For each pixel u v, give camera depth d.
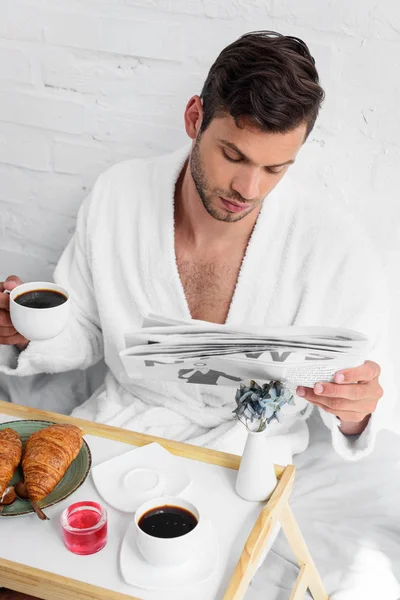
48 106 1.86
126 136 1.83
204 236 1.54
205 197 1.39
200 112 1.39
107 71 1.77
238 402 1.20
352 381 1.24
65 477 1.21
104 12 1.71
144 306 1.62
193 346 1.19
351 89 1.61
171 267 1.57
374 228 1.73
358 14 1.53
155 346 1.20
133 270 1.61
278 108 1.23
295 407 1.60
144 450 1.28
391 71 1.56
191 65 1.70
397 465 1.66
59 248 2.04
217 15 1.63
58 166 1.93
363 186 1.70
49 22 1.76
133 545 1.11
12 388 1.87
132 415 1.64
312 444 1.71
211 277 1.58
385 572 1.45
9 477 1.17
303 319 1.53
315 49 1.59
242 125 1.26
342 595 1.40
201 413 1.61
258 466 1.18
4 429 1.25
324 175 1.71
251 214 1.51
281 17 1.59
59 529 1.15
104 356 1.73
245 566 1.07
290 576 1.46
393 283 1.76
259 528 1.12
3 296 1.40
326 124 1.66
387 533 1.53
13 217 2.04
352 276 1.51
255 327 1.16
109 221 1.63
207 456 1.28
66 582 1.06
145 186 1.60
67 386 1.90
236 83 1.25
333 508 1.58
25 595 1.26
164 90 1.75
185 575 1.07
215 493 1.21
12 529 1.15
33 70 1.83
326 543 1.50
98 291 1.64
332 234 1.51
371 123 1.63
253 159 1.29
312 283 1.52
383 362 1.53
